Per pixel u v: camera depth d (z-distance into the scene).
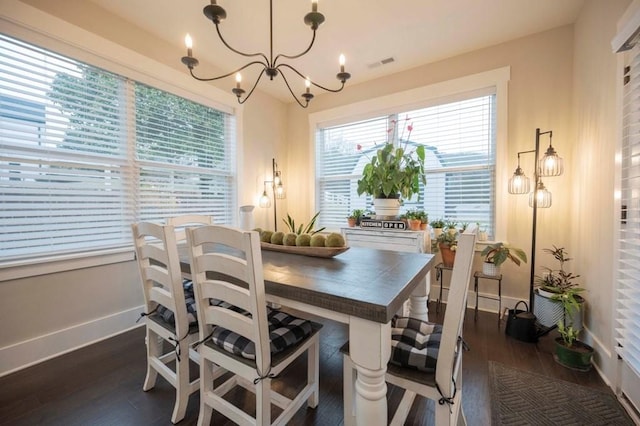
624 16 1.47
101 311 2.16
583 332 1.97
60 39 1.93
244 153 3.39
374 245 2.83
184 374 1.32
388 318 0.82
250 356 1.08
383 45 2.61
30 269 1.83
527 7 2.12
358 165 3.51
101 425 1.31
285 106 4.01
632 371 1.39
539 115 2.42
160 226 1.24
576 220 2.19
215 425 1.30
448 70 2.83
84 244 2.10
